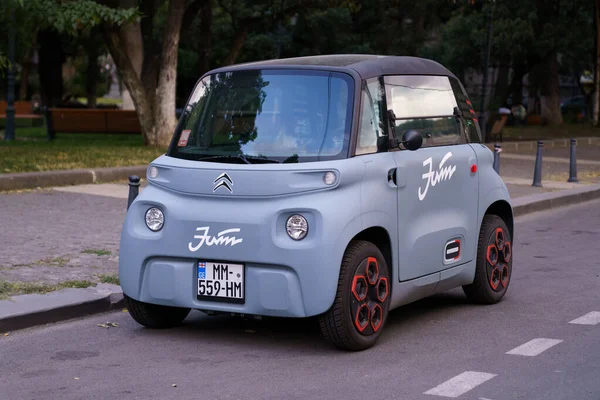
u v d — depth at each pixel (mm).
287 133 7133
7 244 11062
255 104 7375
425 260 7723
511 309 8656
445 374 6426
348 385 6172
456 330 7801
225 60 27062
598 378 6320
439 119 8148
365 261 6945
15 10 22125
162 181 7254
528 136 35188
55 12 20359
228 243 6836
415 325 7992
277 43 36062
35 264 9883
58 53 41031
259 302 6789
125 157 20734
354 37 40094
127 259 7301
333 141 6996
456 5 42375
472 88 52594
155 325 7754
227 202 6938
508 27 38312
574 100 60469
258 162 7000
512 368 6590
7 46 26406
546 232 14227
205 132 7418
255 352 7059
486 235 8680
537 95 51719
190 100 7715
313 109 7191
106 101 81875
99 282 9039
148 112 24562
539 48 39031
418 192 7598
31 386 6184
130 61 24250
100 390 6082
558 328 7867
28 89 58625
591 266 11102
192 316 8328
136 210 7316
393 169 7289
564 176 21531
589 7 41688
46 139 27312
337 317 6789
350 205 6785
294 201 6727
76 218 13250
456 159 8164
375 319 7148
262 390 6062
